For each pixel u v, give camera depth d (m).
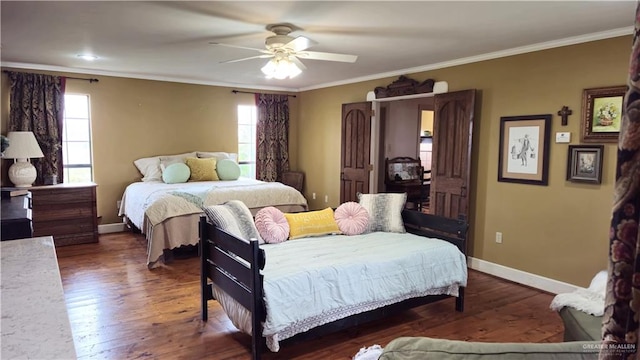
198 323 3.03
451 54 4.21
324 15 2.94
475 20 3.02
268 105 6.93
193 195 4.60
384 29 3.29
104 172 5.73
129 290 3.66
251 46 3.92
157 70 5.41
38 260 1.48
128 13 2.93
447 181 4.57
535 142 3.81
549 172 3.72
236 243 2.50
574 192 3.55
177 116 6.22
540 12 2.81
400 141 7.08
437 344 1.01
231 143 6.74
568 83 3.55
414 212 3.64
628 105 0.60
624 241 0.61
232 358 2.56
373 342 2.81
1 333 0.92
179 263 4.47
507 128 4.04
